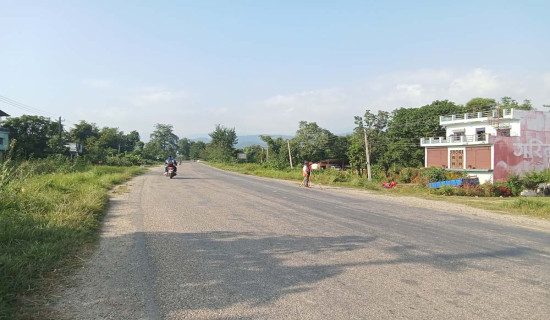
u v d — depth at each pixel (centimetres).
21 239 570
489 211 1195
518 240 722
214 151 7919
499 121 4016
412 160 5097
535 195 2367
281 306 375
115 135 8356
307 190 1848
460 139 4150
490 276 481
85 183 1535
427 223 899
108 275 470
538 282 459
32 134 3703
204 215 955
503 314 362
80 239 635
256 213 1002
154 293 410
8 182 945
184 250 598
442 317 353
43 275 458
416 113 5453
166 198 1334
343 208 1147
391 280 459
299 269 500
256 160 7594
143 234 717
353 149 4969
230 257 558
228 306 375
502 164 3762
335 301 389
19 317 344
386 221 910
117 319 346
